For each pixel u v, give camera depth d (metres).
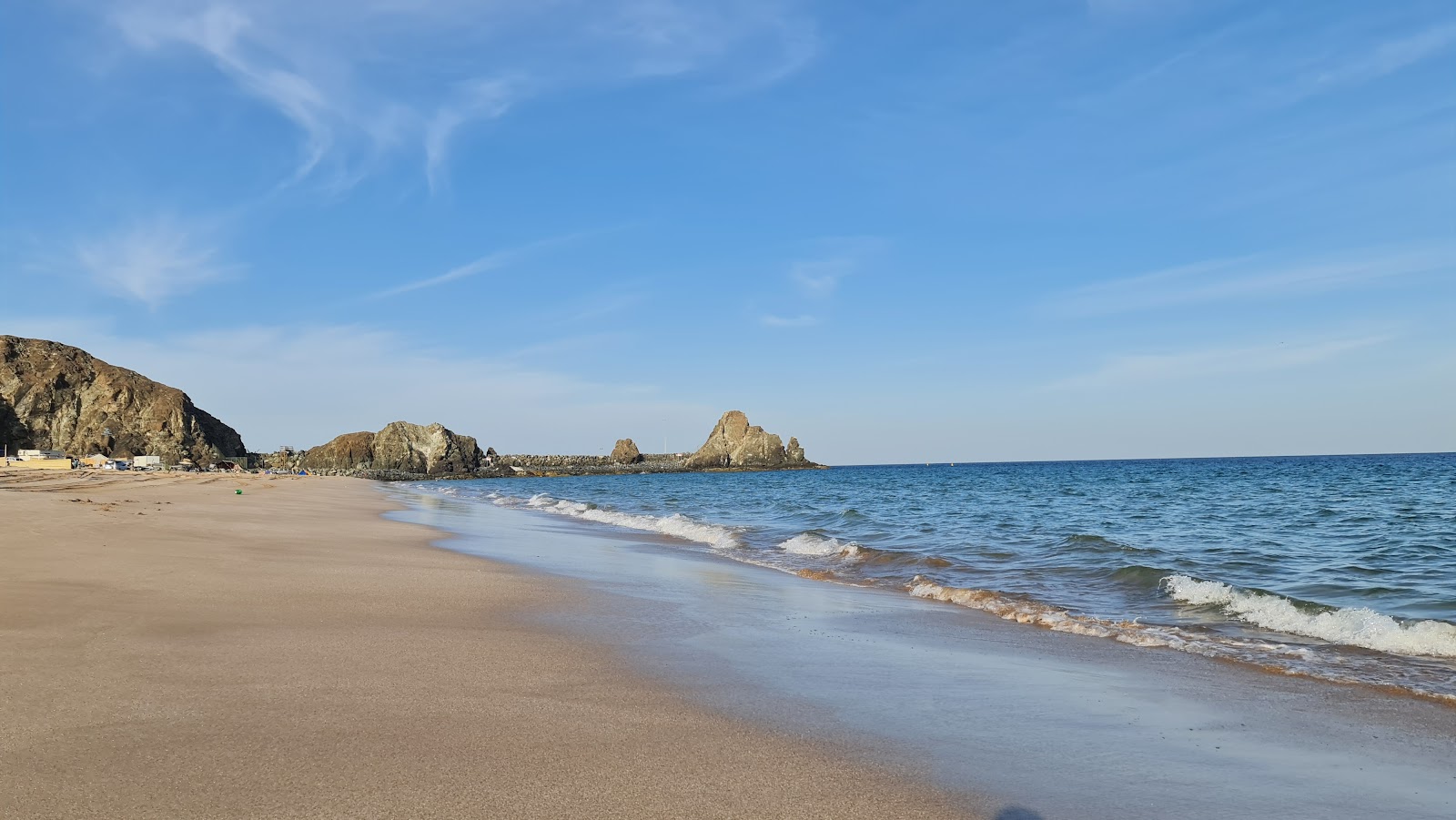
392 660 7.39
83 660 6.78
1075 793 4.96
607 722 5.93
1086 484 63.94
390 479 142.88
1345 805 4.86
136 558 12.70
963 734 6.02
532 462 183.75
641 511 37.69
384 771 4.73
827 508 38.88
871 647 9.10
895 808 4.61
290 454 148.12
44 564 11.51
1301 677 7.95
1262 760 5.63
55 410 112.44
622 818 4.26
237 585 10.95
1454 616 11.16
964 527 26.98
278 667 6.91
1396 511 30.17
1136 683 7.69
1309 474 72.69
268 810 4.11
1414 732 6.30
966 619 11.10
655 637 9.16
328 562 14.30
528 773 4.84
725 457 175.50
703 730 5.87
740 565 17.19
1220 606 11.86
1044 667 8.31
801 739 5.76
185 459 114.06
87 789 4.27
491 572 14.34
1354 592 13.23
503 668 7.33
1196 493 47.47
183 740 5.06
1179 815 4.67
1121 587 14.00
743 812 4.44
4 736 5.00
